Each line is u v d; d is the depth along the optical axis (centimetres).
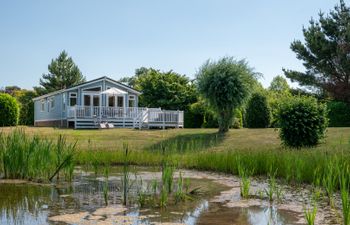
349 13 3738
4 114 3603
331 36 3819
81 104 3784
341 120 3312
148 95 5181
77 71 7694
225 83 2405
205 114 3728
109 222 671
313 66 3822
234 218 708
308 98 1873
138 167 1534
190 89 5138
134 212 751
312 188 1023
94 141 2291
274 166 1274
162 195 821
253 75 2459
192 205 821
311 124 1792
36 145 1194
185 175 1317
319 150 1416
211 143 2159
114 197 898
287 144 1836
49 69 7575
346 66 3534
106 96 3856
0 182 1102
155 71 5531
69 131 2861
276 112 1892
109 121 3488
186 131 2733
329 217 719
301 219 704
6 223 657
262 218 711
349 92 3491
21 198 879
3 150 1181
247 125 3438
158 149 1995
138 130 2991
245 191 917
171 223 670
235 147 1994
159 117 3469
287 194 951
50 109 4325
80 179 1185
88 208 779
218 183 1131
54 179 1173
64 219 687
